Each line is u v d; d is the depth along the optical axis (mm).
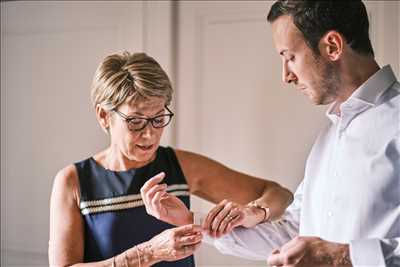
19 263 1969
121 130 1211
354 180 999
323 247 867
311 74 999
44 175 1937
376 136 1003
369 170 981
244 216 1174
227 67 1706
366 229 970
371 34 1543
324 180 1095
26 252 1964
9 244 1977
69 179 1299
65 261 1232
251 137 1685
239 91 1694
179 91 1764
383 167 969
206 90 1733
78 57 1873
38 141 1942
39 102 1938
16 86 1970
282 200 1323
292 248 871
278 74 1646
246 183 1395
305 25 962
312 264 866
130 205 1281
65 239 1255
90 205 1281
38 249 1948
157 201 1091
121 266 1164
